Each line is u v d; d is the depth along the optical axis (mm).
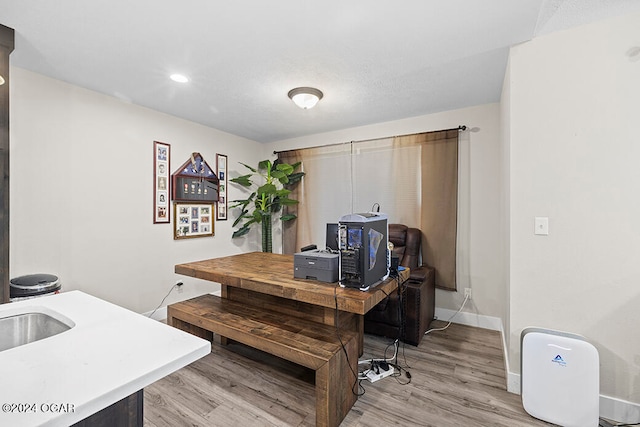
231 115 3504
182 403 1913
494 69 2375
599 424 1720
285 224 4660
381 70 2398
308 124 3885
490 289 3193
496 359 2502
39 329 1209
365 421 1765
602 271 1790
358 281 1857
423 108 3301
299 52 2117
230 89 2758
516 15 1708
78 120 2689
